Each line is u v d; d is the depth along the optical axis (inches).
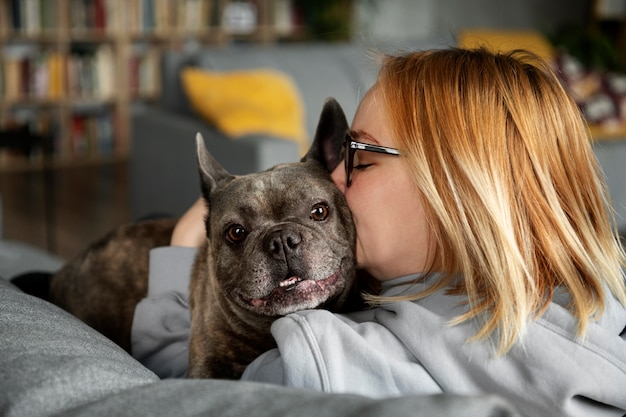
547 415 34.2
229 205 46.7
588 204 40.5
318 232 44.8
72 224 188.4
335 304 46.8
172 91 165.5
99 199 211.9
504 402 24.9
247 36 278.1
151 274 53.5
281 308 43.8
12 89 236.1
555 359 33.9
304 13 281.9
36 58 239.5
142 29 257.8
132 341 51.5
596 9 306.8
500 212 36.4
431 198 37.7
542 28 307.0
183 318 51.9
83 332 36.9
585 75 207.3
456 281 38.9
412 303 37.4
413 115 39.3
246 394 27.1
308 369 34.5
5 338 32.9
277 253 43.4
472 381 35.3
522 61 42.0
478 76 39.2
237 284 44.6
